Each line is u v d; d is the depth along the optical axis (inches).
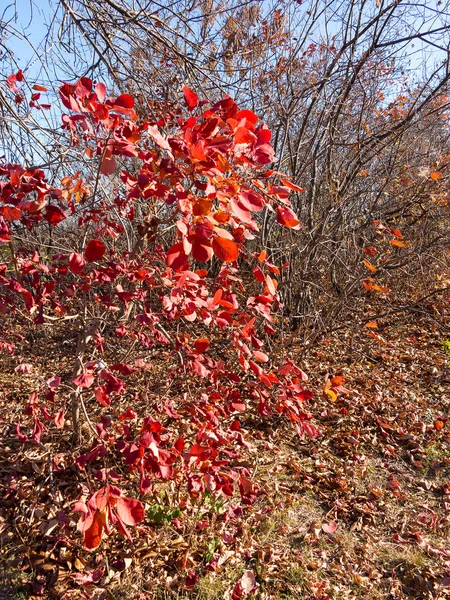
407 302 288.0
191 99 65.6
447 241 253.1
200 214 60.7
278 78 230.1
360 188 261.9
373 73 250.5
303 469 150.3
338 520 127.8
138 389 175.5
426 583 106.7
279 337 224.2
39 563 106.0
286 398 112.6
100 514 64.0
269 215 227.8
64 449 143.6
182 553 109.8
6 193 75.0
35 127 117.4
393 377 219.6
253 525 122.2
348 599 101.5
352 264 238.1
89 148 106.2
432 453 158.4
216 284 121.2
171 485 129.6
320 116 227.5
